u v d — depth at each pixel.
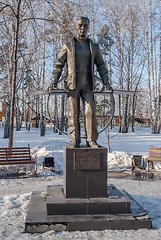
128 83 27.80
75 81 5.07
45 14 21.84
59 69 5.30
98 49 5.37
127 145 17.69
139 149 15.64
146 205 5.41
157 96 28.14
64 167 4.98
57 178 9.19
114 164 11.95
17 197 5.73
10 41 21.78
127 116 31.34
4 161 9.96
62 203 4.31
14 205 5.12
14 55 12.46
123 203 4.43
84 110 5.40
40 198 5.24
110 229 4.05
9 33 21.47
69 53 5.14
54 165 11.24
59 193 5.02
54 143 14.51
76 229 4.00
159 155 11.12
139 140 20.69
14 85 12.37
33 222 3.94
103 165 4.80
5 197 5.68
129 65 27.83
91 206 4.35
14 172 10.05
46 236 3.78
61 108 26.98
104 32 25.33
